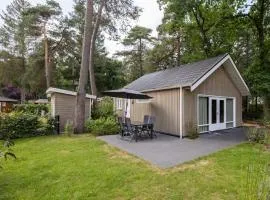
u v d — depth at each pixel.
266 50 15.94
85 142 10.32
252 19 16.86
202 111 13.23
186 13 18.00
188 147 9.26
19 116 12.26
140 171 6.16
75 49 29.77
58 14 27.62
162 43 29.47
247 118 23.25
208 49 20.72
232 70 14.38
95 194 4.82
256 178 5.05
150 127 11.61
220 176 5.74
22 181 5.59
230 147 9.20
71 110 15.41
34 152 8.52
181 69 15.16
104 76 35.38
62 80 35.16
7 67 35.69
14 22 35.84
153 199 4.59
